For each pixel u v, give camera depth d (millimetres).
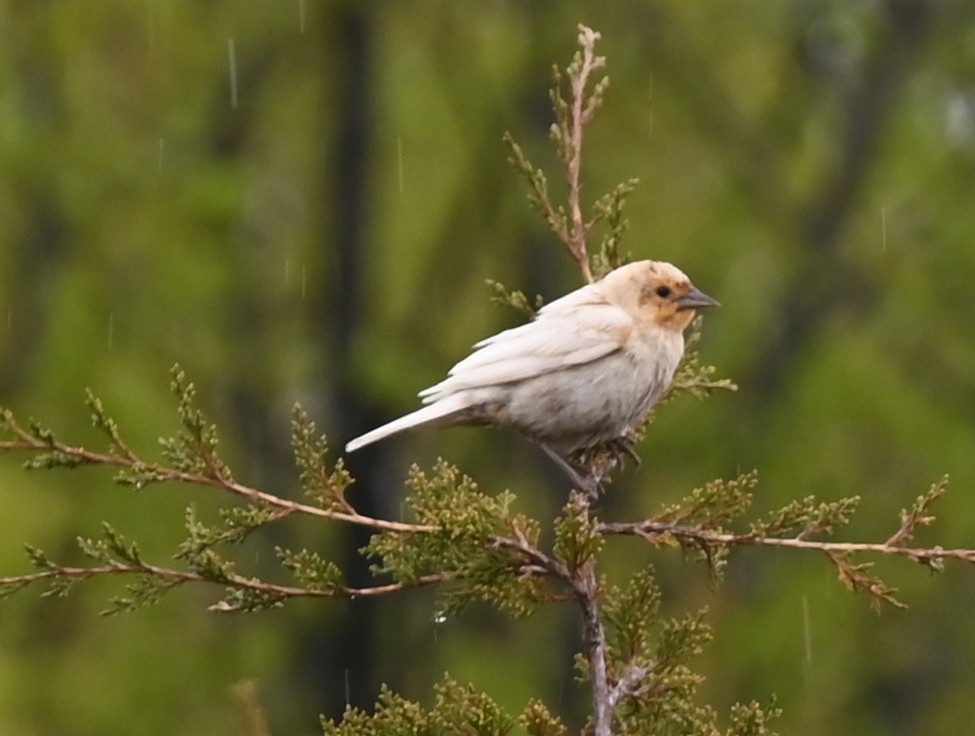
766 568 19438
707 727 6270
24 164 18219
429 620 21266
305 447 6250
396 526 6141
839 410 19172
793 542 6422
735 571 19578
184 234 18719
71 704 18234
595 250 19938
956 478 19328
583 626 6191
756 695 18875
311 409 21406
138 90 19172
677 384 7969
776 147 20266
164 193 18625
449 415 7625
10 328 19000
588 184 19969
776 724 18750
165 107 19391
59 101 18922
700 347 19906
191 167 18750
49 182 18391
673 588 19672
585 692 20266
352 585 20484
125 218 18656
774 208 20172
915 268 19891
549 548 20484
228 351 20453
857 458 19938
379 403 19281
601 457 8031
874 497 19766
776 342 19750
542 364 7590
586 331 7633
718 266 20062
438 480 6227
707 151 20484
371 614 20656
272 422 21188
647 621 6391
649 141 20047
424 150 21562
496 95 20297
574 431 7734
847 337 19906
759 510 19281
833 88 20641
